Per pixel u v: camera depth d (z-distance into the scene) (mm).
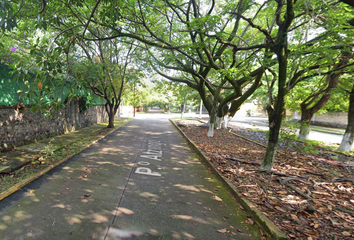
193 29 5289
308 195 3588
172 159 6156
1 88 5691
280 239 2383
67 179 4098
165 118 25922
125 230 2537
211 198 3609
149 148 7590
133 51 10992
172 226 2689
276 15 4324
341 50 4895
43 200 3188
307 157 6840
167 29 8914
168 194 3674
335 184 4383
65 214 2822
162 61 9719
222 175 4590
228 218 2977
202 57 7195
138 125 16234
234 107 12758
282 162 6016
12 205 2992
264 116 39562
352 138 8391
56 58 3830
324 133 16422
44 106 3463
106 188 3764
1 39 6203
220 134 11273
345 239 2430
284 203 3303
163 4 7410
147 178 4410
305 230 2576
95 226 2584
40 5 4758
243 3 6461
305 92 10180
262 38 6824
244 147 7906
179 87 14750
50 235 2375
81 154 6156
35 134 7348
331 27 3979
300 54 4305
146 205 3211
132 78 10969
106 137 9656
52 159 5262
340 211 3154
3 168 4227
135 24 7082
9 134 5988
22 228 2477
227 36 7348
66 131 10023
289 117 6820
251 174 4680
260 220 2793
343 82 7355
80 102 11695
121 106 30531
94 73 8742
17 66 3383
